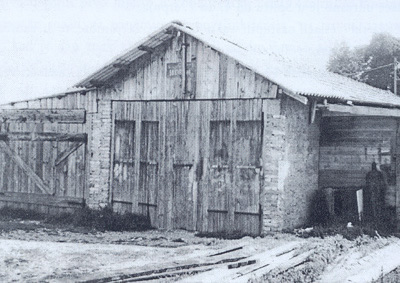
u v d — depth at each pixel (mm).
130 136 16891
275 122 14461
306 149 16016
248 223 14797
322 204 16047
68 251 12117
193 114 15719
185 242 13797
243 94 14898
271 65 15867
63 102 18094
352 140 16938
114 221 16203
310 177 16344
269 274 10016
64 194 17938
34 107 18562
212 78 15383
